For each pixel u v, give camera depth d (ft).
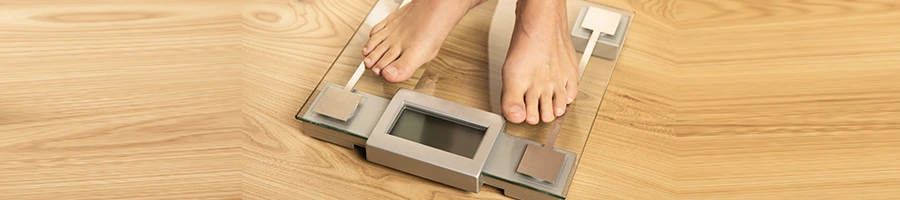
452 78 4.88
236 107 4.81
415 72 4.90
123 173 4.40
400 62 4.72
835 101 4.87
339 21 5.40
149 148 4.53
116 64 5.03
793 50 5.23
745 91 4.95
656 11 5.54
